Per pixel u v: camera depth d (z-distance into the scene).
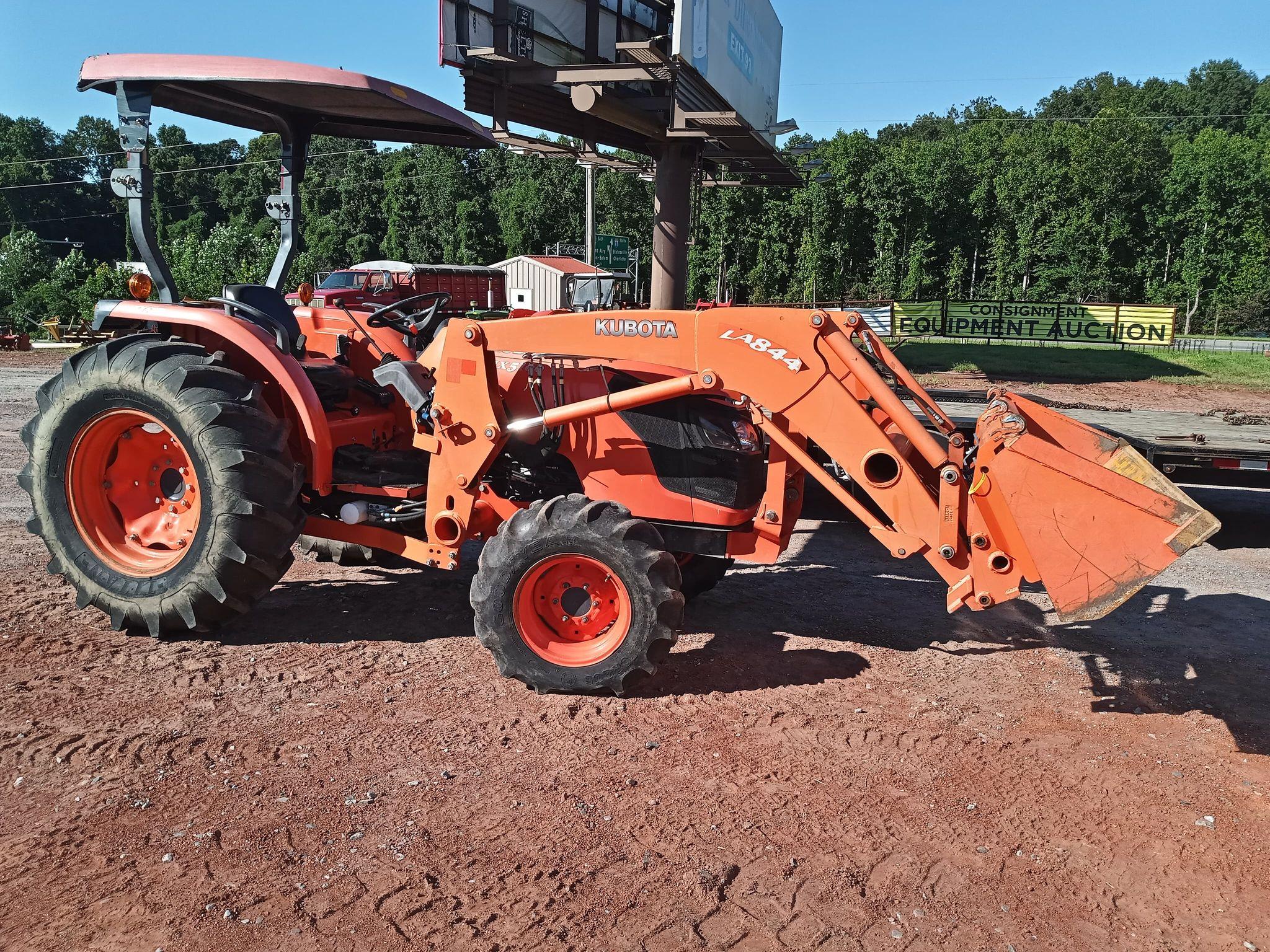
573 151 14.33
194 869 2.79
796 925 2.64
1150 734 3.94
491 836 3.02
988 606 4.04
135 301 4.82
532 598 4.11
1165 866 3.00
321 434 4.50
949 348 25.20
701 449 4.46
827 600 5.66
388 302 28.02
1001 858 3.01
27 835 2.94
